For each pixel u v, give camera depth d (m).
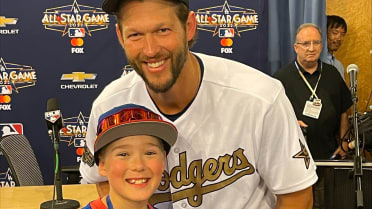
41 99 3.96
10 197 2.50
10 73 3.92
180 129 1.49
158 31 1.21
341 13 4.27
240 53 4.02
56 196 2.47
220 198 1.54
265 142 1.49
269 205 1.65
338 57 4.30
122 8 1.22
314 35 3.67
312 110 3.71
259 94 1.47
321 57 4.01
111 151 1.23
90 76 3.98
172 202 1.55
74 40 3.94
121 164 1.21
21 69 3.93
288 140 1.49
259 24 4.00
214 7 3.97
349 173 2.87
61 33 3.93
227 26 3.99
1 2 3.87
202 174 1.52
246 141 1.49
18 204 2.38
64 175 3.88
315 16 3.96
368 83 4.27
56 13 3.91
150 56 1.21
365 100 4.27
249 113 1.47
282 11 4.10
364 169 3.01
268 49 4.02
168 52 1.22
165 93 1.41
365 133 3.17
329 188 3.08
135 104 1.38
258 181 1.57
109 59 3.97
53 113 2.28
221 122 1.48
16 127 3.96
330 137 3.77
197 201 1.54
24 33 3.91
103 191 1.78
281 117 1.47
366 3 4.23
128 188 1.21
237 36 4.00
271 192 1.64
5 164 3.97
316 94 3.74
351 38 4.27
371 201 3.00
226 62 1.56
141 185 1.21
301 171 1.50
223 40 4.00
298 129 1.54
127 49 1.24
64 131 3.99
